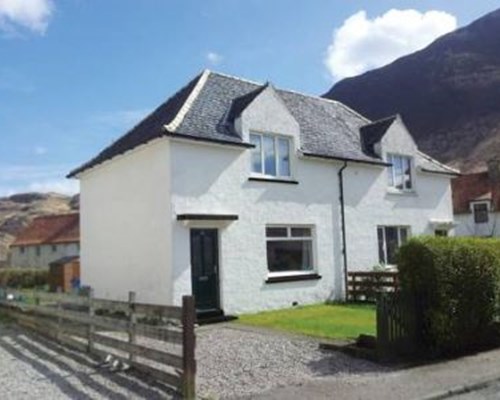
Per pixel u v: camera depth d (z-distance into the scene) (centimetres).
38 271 3678
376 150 2244
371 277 1975
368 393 829
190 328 821
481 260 1147
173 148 1606
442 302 1088
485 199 4519
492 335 1186
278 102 1889
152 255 1652
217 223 1666
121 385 893
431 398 809
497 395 830
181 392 828
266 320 1556
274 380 918
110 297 1852
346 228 2069
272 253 1845
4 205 12712
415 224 2364
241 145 1734
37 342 1341
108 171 1909
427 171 2433
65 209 11975
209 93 1881
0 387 905
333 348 1121
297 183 1916
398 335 1066
